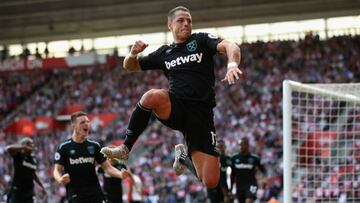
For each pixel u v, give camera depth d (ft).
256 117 104.27
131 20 136.67
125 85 131.23
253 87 116.16
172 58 18.03
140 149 98.84
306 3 122.01
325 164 34.88
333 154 36.27
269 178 71.00
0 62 142.00
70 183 29.68
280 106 106.73
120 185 43.16
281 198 70.69
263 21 133.80
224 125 103.50
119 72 136.46
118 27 141.59
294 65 121.39
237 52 16.37
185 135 18.10
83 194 29.55
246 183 46.01
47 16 134.62
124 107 123.03
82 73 140.26
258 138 94.68
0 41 155.02
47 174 91.30
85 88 134.00
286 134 27.20
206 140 17.81
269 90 113.60
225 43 16.98
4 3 125.90
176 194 78.54
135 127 17.61
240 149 46.32
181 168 19.53
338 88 31.91
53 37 150.61
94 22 138.31
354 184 35.29
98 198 29.89
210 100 17.83
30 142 38.52
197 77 17.70
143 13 129.59
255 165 46.37
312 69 119.03
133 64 18.79
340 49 122.21
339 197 35.35
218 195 45.47
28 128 120.06
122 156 17.78
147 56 18.69
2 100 140.46
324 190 35.24
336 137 35.86
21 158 38.17
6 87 144.56
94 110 123.24
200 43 17.84
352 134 37.42
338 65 117.39
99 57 135.44
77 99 130.82
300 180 35.50
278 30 138.82
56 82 140.05
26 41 154.81
